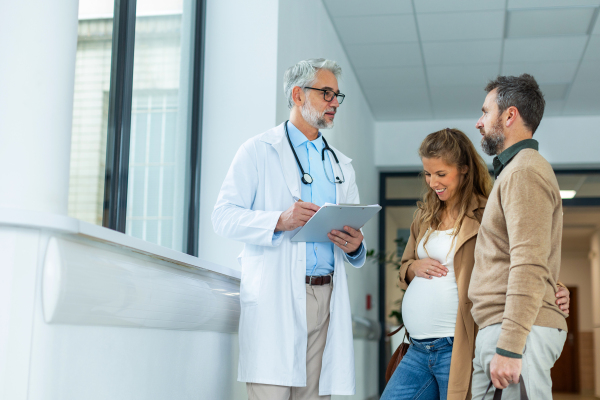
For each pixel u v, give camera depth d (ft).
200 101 9.34
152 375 4.90
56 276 3.53
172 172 8.59
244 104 9.34
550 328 4.74
